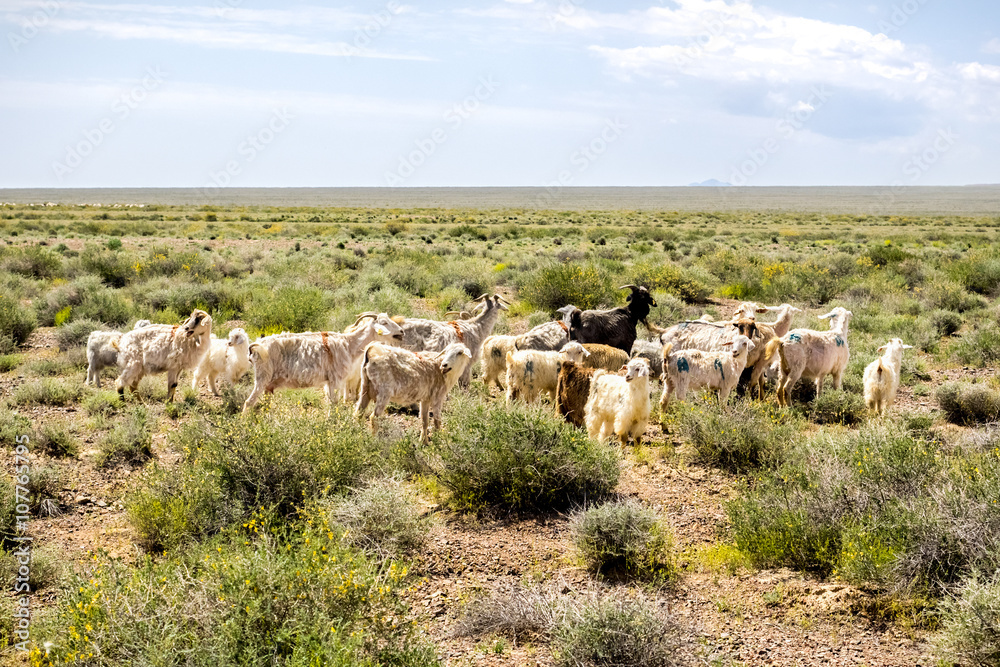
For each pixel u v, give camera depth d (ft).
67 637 16.42
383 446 31.45
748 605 21.66
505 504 28.02
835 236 224.33
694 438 34.22
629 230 229.45
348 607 17.52
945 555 21.90
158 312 66.59
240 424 28.35
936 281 90.12
